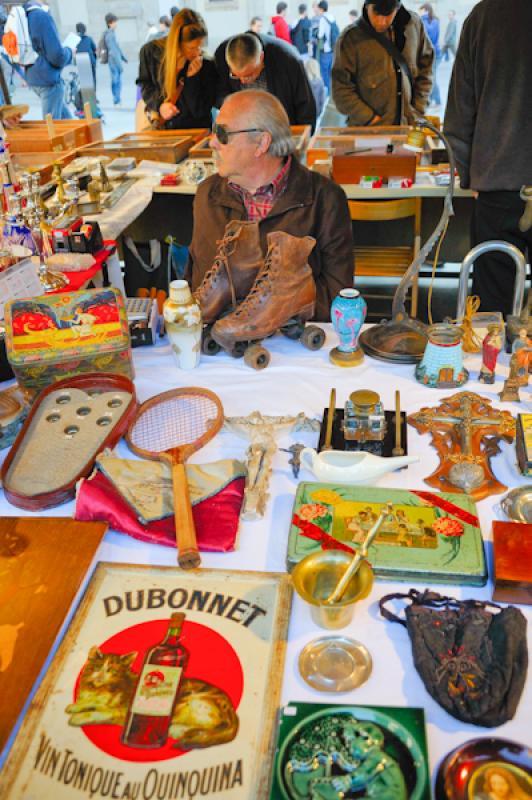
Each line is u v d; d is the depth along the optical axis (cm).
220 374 210
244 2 880
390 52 478
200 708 114
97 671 121
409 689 118
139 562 144
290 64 503
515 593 131
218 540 145
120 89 922
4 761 108
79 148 466
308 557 129
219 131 238
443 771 104
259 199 260
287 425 180
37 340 188
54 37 673
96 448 169
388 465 160
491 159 359
